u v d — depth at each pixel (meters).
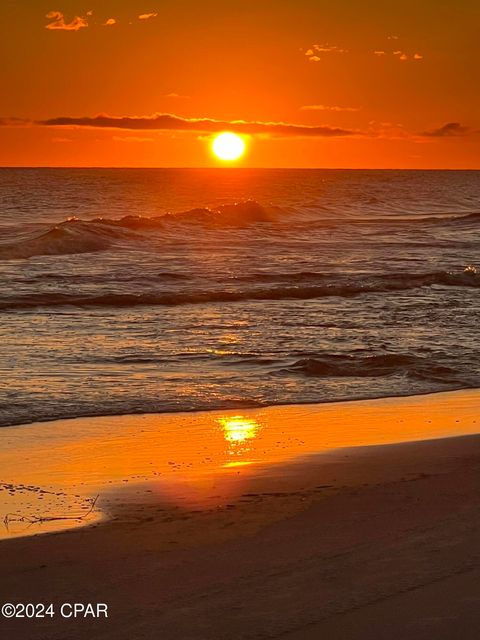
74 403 20.55
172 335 30.56
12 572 9.93
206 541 10.92
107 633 8.27
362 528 11.23
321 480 14.07
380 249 68.12
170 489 13.71
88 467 15.24
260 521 11.76
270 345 28.64
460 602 8.60
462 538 10.58
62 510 12.57
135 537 11.17
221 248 67.38
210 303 39.59
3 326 32.25
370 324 33.25
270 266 55.69
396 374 24.25
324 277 49.06
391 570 9.54
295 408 20.52
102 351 27.31
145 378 23.53
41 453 16.27
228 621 8.39
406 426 18.73
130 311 36.84
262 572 9.69
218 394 21.78
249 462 15.55
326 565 9.82
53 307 37.38
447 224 96.19
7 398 20.89
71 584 9.52
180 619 8.48
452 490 13.08
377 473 14.45
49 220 98.19
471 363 25.95
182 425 18.72
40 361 25.55
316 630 8.12
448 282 46.84
